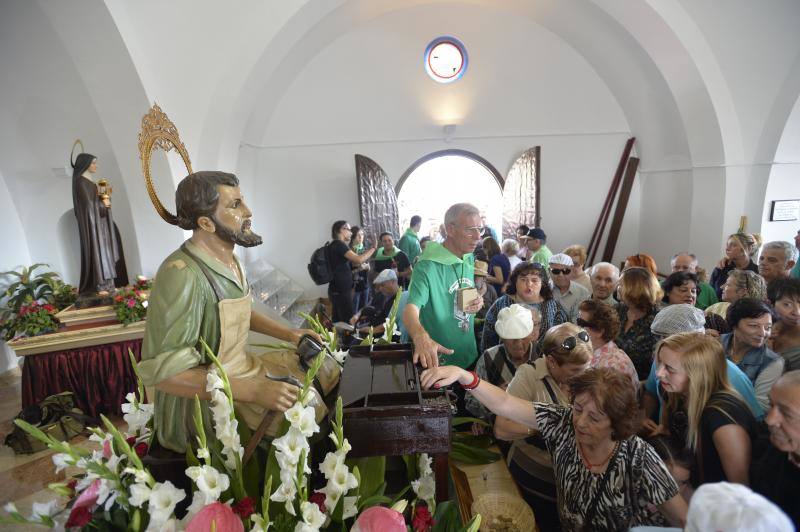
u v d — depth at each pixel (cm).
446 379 119
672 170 643
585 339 151
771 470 103
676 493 107
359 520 88
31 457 294
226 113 453
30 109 440
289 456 90
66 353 333
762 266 296
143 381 106
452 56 674
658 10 489
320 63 664
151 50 407
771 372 168
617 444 112
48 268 489
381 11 634
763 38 492
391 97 686
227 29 423
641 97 632
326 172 700
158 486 91
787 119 518
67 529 99
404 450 105
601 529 114
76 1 340
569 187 715
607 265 281
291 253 717
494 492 138
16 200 466
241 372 118
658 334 183
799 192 554
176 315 105
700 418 125
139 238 464
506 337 173
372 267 584
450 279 202
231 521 84
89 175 364
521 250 608
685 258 319
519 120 697
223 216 111
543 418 128
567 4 571
